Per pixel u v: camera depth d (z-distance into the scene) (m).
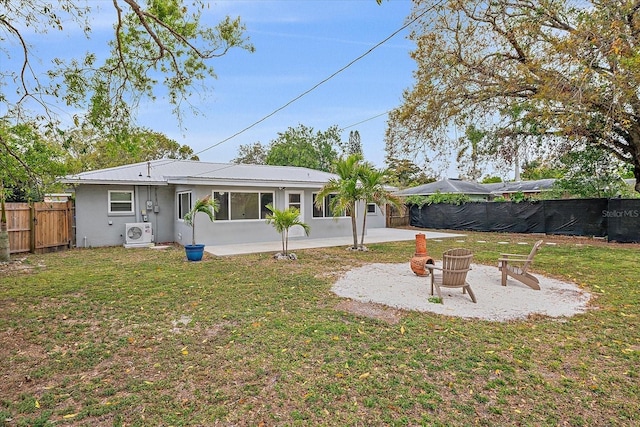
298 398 2.92
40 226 11.70
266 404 2.85
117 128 6.05
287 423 2.61
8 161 7.27
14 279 7.40
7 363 3.61
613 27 7.25
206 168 16.59
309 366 3.46
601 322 4.64
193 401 2.90
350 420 2.64
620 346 3.91
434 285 6.03
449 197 20.33
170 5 5.55
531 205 16.11
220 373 3.36
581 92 7.89
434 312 5.07
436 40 10.85
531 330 4.38
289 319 4.80
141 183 13.45
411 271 8.01
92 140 5.98
